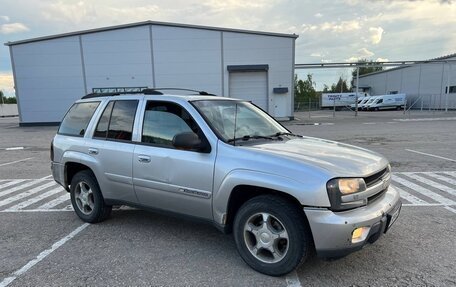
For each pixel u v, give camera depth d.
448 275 3.38
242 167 3.44
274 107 28.83
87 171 4.98
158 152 4.05
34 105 28.72
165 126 4.14
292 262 3.23
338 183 3.07
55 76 28.39
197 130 3.87
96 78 28.47
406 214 5.21
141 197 4.30
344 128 20.67
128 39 28.09
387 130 18.77
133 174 4.29
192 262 3.74
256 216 3.47
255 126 4.39
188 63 28.31
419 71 50.91
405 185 6.97
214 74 28.42
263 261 3.43
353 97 56.59
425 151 11.41
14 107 65.00
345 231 2.99
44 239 4.46
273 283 3.28
